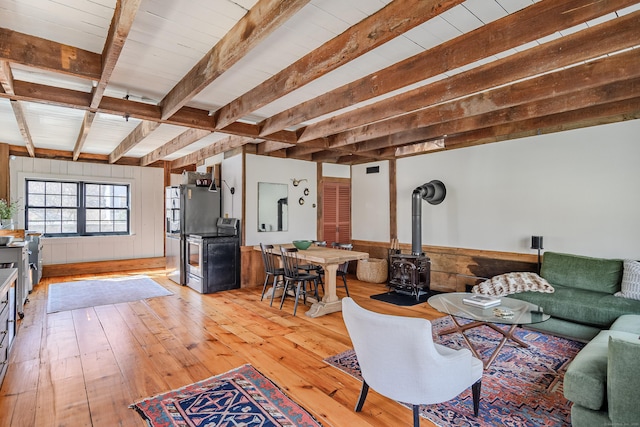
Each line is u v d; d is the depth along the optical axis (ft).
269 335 11.87
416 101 10.58
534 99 9.75
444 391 6.21
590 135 13.65
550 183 14.73
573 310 11.31
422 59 8.29
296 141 15.43
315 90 10.89
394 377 6.30
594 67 8.71
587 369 6.42
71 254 22.74
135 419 7.06
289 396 7.95
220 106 12.36
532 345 10.89
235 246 18.94
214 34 7.53
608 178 13.20
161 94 11.12
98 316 13.84
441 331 11.39
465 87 9.22
